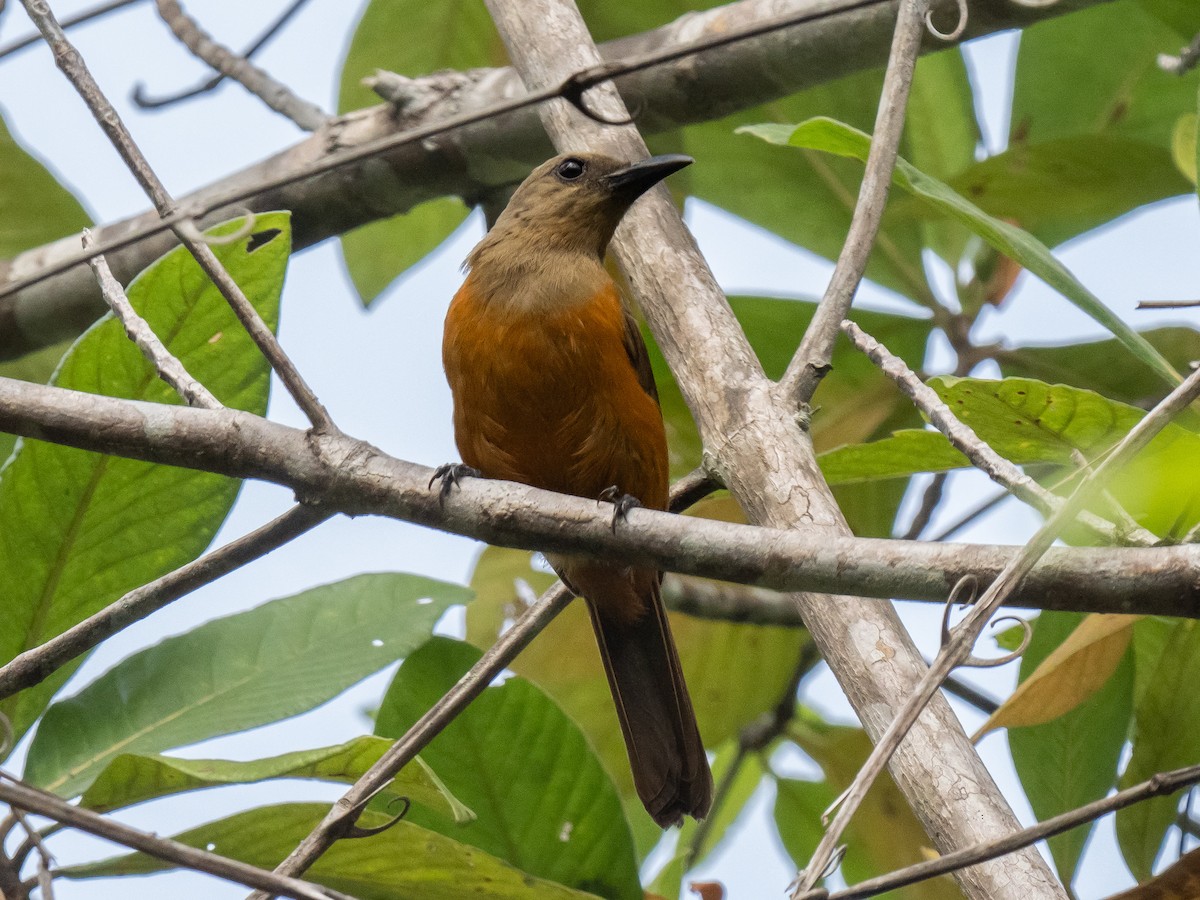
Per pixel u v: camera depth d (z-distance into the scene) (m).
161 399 8.01
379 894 7.96
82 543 8.08
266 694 8.12
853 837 11.32
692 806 9.48
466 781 8.57
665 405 11.71
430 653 8.78
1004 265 11.95
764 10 10.99
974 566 5.62
